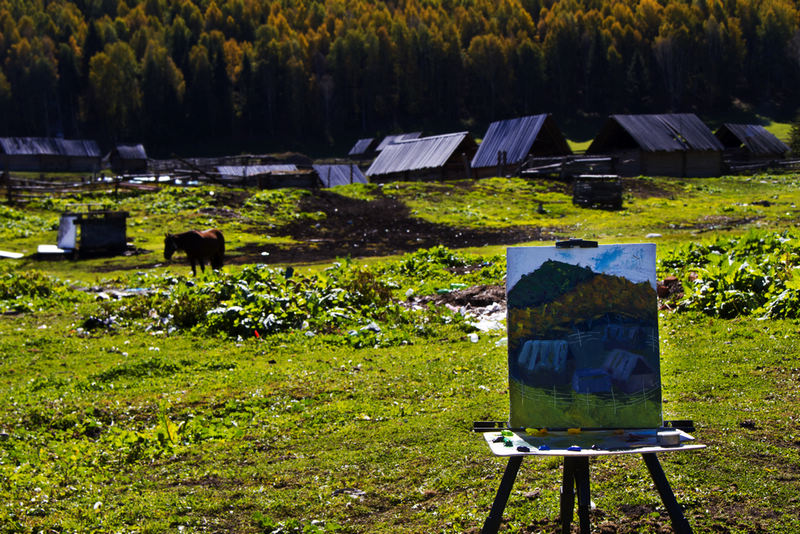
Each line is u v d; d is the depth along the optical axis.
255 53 159.75
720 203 37.72
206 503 6.37
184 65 166.12
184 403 9.63
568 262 4.67
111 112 147.62
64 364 12.12
